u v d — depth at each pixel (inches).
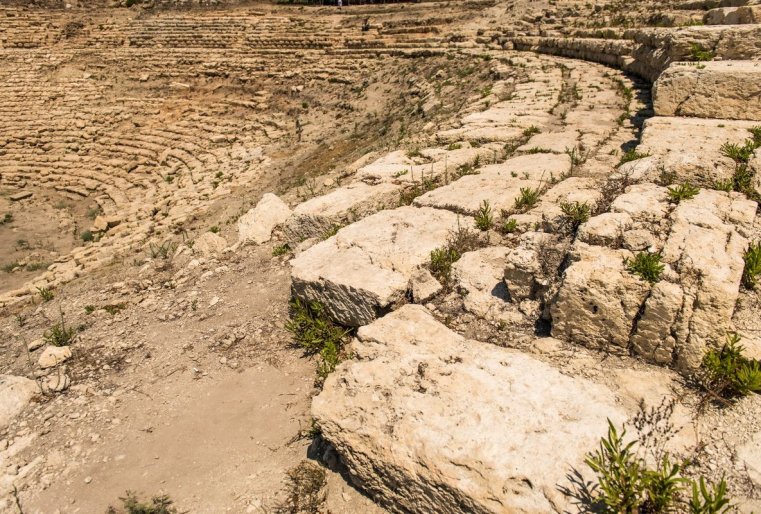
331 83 1163.3
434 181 388.5
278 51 1338.6
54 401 249.1
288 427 216.7
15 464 213.3
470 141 486.6
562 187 318.7
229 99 1224.2
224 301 330.6
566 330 201.6
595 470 143.2
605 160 370.9
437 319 233.5
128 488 197.2
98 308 364.8
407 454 161.9
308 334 259.3
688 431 161.9
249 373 253.9
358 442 172.6
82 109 1269.7
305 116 1064.2
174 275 401.1
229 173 855.1
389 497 170.4
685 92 418.3
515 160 396.5
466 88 867.4
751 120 394.3
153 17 1652.3
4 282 642.8
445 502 155.2
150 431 224.5
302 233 376.2
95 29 1601.9
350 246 288.2
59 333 314.5
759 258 195.6
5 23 1558.8
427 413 171.9
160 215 730.8
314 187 555.5
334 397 188.4
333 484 186.5
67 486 201.0
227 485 192.7
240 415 227.5
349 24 1411.2
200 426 223.9
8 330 370.0
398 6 1488.7
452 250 272.1
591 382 181.0
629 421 164.7
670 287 182.4
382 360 198.4
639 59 695.1
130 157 1088.2
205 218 617.6
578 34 972.6
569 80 730.2
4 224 859.4
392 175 414.3
